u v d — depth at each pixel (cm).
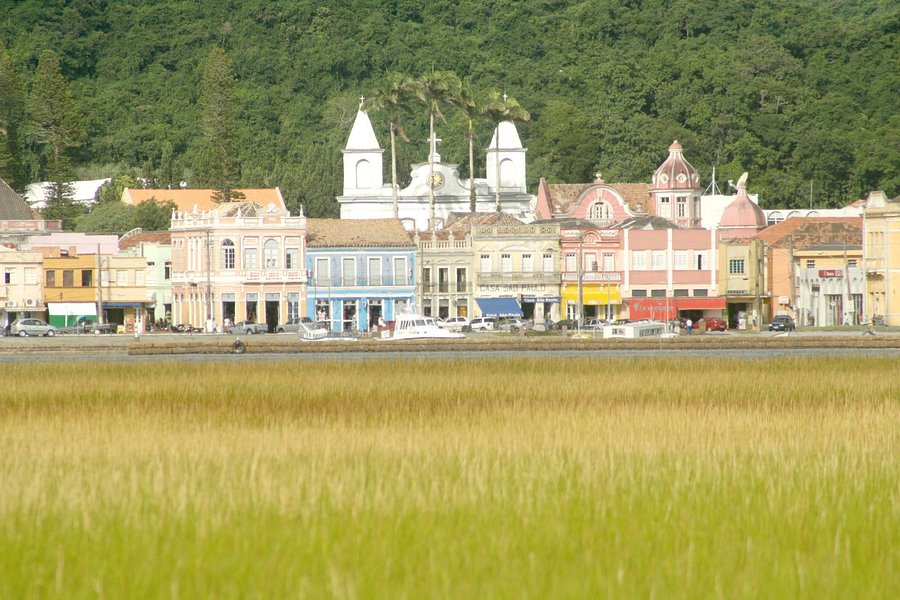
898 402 19675
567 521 10738
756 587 9094
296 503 11162
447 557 9638
